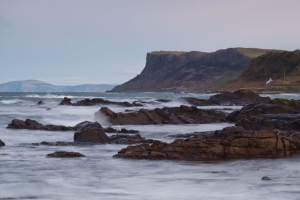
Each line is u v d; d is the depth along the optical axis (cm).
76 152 2095
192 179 1569
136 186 1462
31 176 1617
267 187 1421
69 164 1866
